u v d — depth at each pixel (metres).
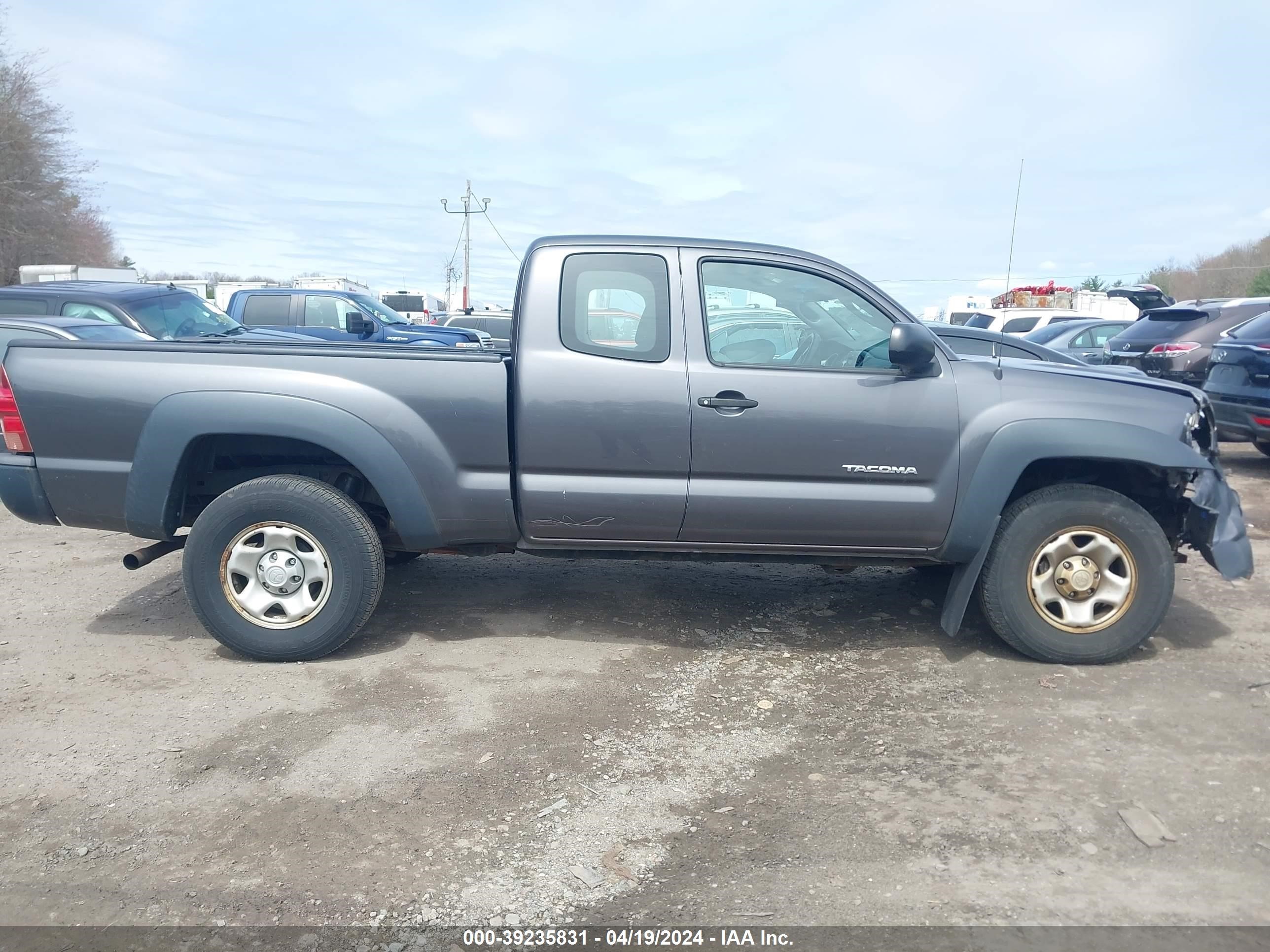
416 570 5.99
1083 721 3.88
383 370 4.34
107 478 4.36
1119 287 12.53
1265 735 3.72
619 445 4.33
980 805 3.24
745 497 4.36
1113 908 2.69
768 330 4.46
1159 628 4.98
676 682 4.30
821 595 5.57
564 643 4.76
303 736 3.72
